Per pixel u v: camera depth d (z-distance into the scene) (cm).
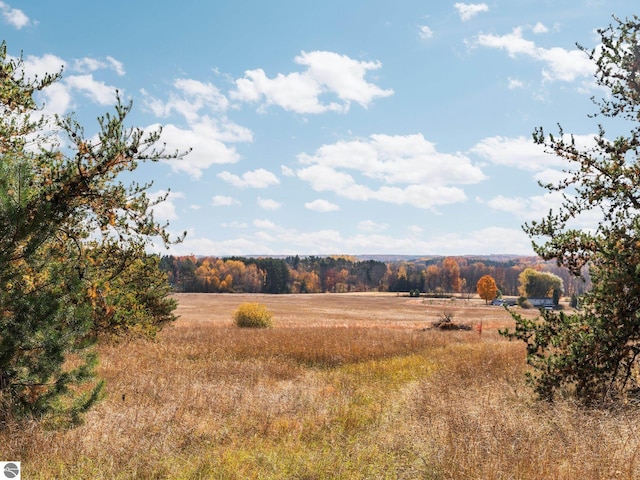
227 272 14500
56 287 759
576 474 538
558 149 885
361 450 740
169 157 751
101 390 805
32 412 725
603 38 851
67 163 748
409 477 627
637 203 843
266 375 1517
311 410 1039
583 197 878
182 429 827
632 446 593
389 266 19100
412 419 886
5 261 694
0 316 702
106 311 1216
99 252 1033
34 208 721
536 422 742
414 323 5297
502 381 1160
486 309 8644
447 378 1284
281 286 15488
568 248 892
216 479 639
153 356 1816
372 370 1705
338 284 17438
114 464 641
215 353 2066
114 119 719
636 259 824
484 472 559
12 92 824
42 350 734
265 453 748
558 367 879
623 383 870
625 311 837
